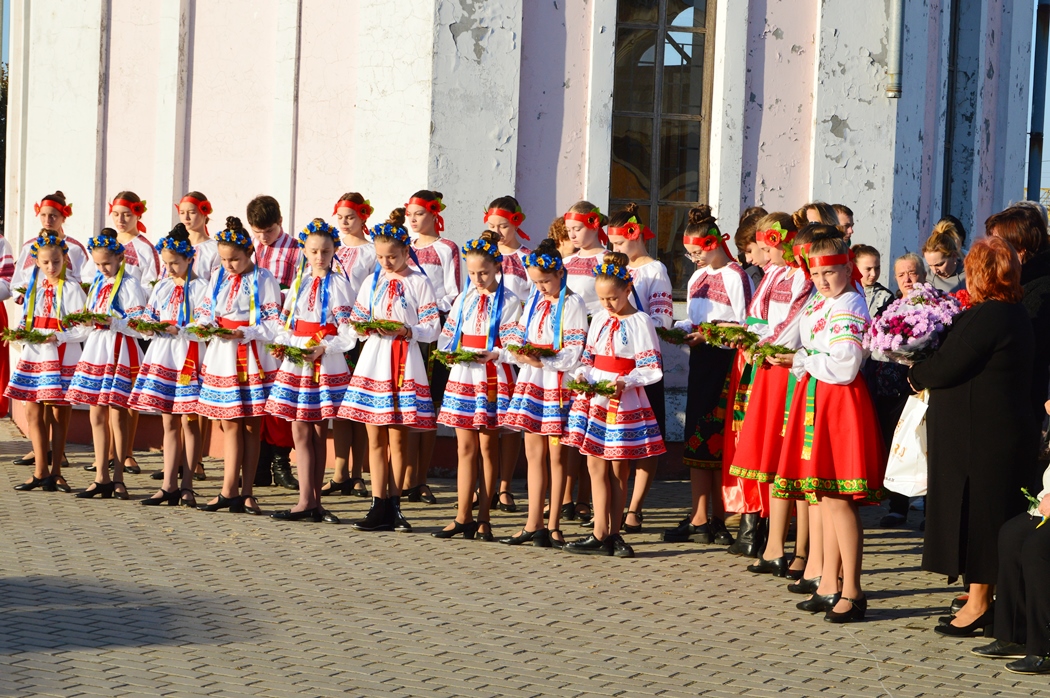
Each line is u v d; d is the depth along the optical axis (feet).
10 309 38.58
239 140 33.04
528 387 23.31
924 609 19.98
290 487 29.12
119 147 33.99
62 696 14.23
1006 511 17.69
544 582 20.67
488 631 17.56
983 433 17.78
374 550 22.65
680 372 32.60
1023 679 16.28
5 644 16.12
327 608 18.47
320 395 24.94
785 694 15.25
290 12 32.17
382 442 24.36
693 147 33.32
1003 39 42.37
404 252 24.57
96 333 26.81
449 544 23.43
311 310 25.09
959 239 26.13
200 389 25.76
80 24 34.04
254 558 21.61
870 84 33.06
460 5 30.73
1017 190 43.98
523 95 31.50
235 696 14.44
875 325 18.47
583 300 24.53
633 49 32.65
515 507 27.43
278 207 27.76
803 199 33.09
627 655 16.66
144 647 16.22
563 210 32.04
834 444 18.86
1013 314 17.75
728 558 23.29
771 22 32.55
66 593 18.79
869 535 26.37
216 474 30.30
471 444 23.91
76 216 34.24
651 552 23.56
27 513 24.71
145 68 33.65
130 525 23.95
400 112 31.14
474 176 31.09
